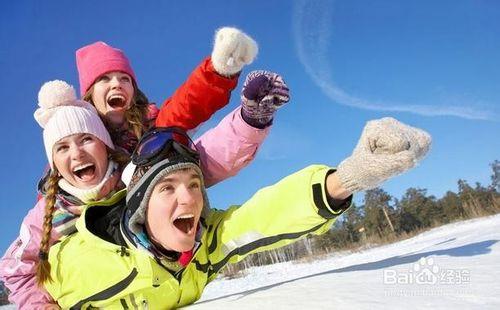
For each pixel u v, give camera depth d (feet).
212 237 3.21
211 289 17.57
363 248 36.27
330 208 2.58
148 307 3.09
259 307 2.45
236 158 3.39
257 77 3.06
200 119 3.48
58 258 3.21
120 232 3.12
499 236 4.73
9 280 3.71
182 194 2.89
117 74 4.96
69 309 3.24
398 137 2.17
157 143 2.94
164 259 3.01
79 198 3.73
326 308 2.15
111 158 4.00
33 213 3.85
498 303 1.87
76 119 3.82
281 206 2.82
